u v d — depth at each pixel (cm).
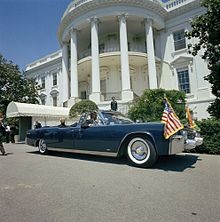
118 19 1822
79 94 2481
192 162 565
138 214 258
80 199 311
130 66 2089
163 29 2058
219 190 342
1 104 2108
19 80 2286
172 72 1970
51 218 251
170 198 309
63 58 2214
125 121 655
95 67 1773
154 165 532
